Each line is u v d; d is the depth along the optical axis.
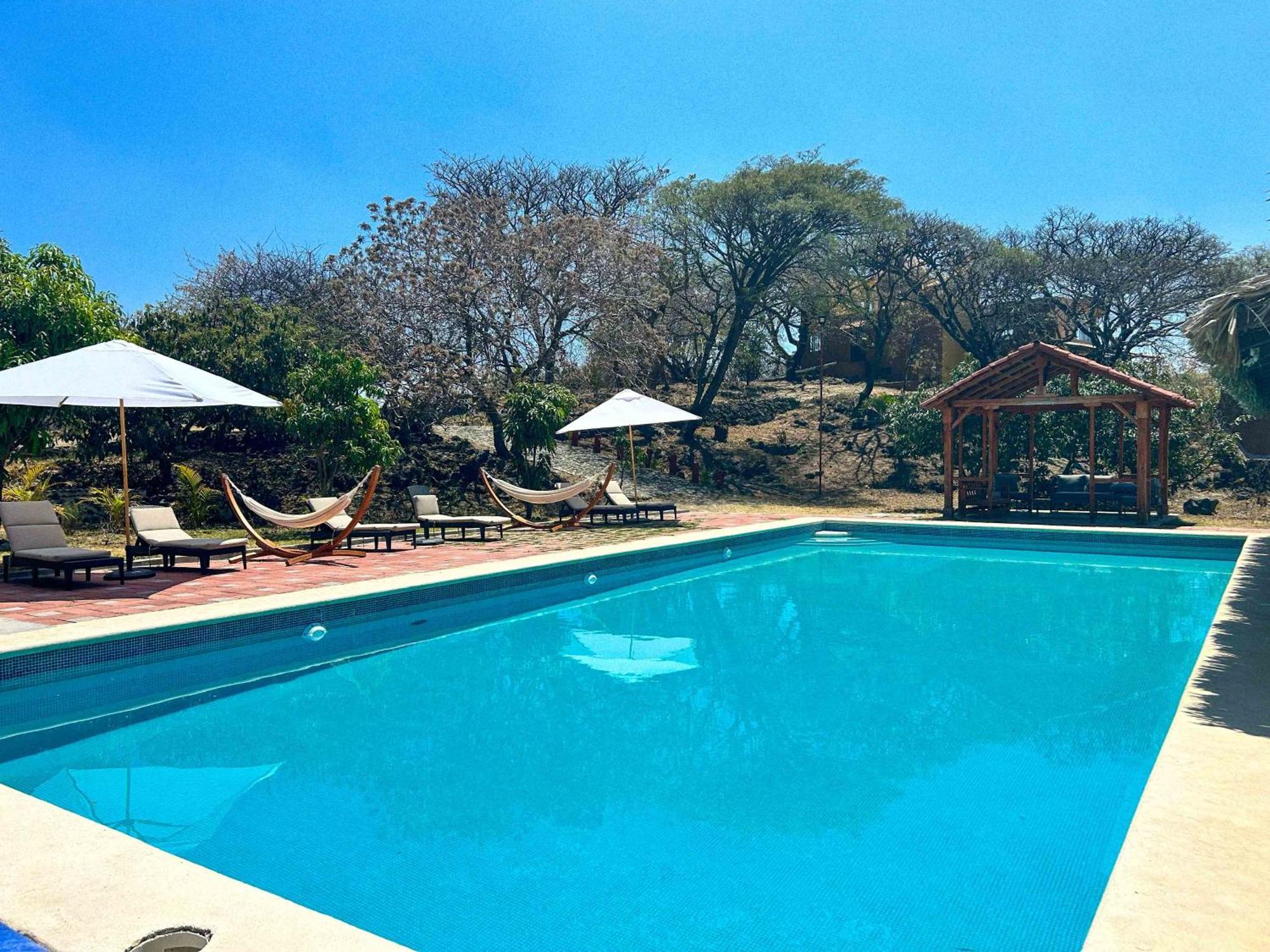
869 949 2.85
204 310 20.12
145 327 17.11
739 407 31.08
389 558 11.12
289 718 5.58
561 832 3.81
